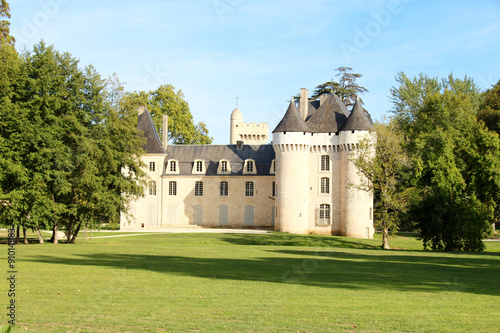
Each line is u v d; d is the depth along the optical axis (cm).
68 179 4347
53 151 4081
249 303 1585
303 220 6562
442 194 4744
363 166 5109
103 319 1355
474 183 4872
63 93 4262
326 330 1273
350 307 1546
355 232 6347
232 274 2217
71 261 2658
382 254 3691
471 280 2142
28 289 1772
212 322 1341
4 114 4034
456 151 5084
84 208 4547
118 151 4838
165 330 1254
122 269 2327
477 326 1337
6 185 4134
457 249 4712
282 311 1481
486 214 4703
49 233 6544
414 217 4934
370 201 6419
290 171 6569
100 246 3959
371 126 6412
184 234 5941
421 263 2891
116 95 4959
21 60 4409
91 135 4506
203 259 2891
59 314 1404
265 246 4441
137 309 1482
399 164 5141
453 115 6012
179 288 1828
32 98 4247
